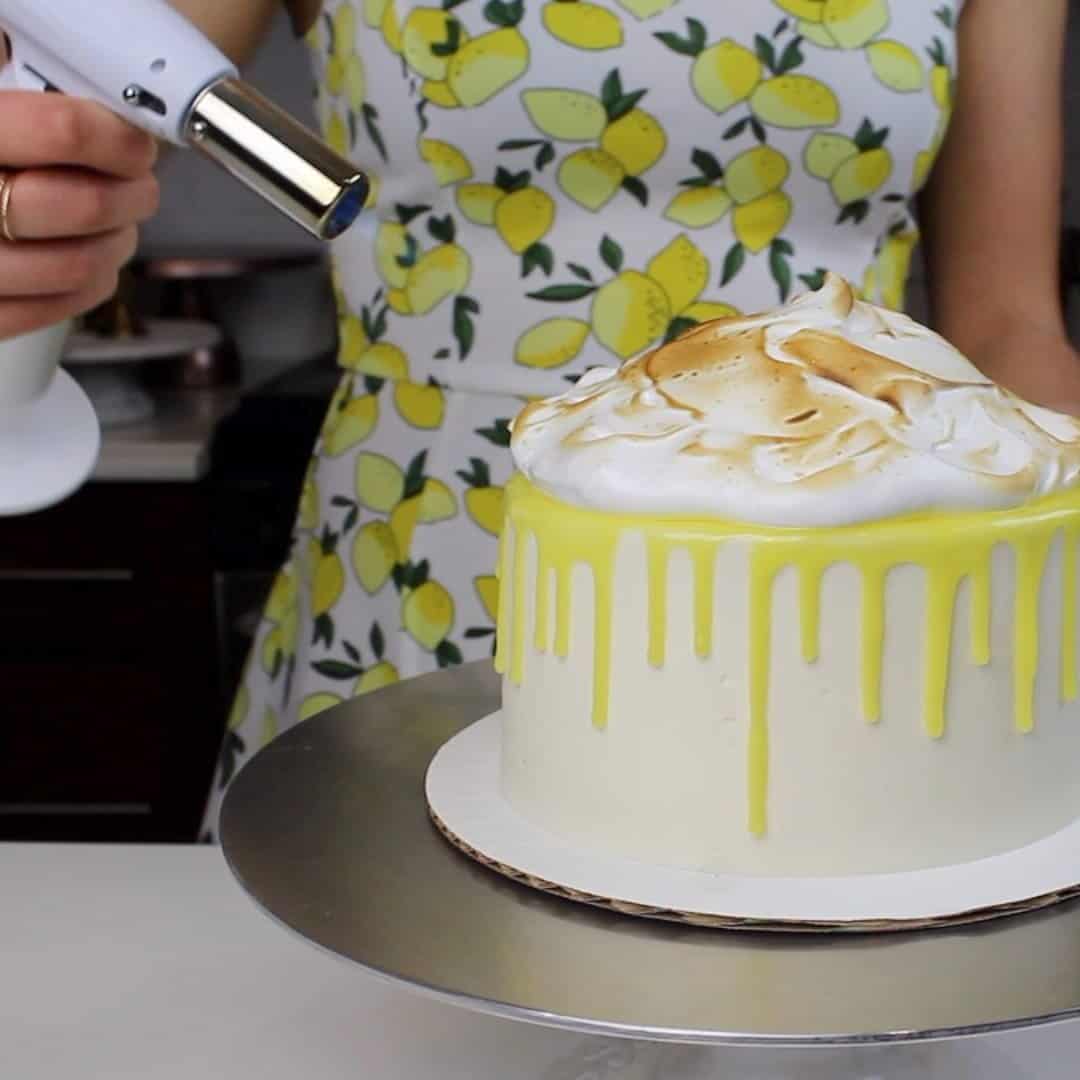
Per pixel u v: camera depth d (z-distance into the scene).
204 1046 0.61
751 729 0.54
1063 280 1.60
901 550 0.52
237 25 1.03
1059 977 0.49
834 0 0.93
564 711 0.58
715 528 0.53
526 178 0.93
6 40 0.60
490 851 0.58
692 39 0.90
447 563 0.96
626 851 0.57
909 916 0.52
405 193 0.96
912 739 0.54
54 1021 0.63
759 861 0.55
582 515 0.56
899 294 1.03
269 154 0.52
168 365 1.90
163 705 1.63
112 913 0.72
